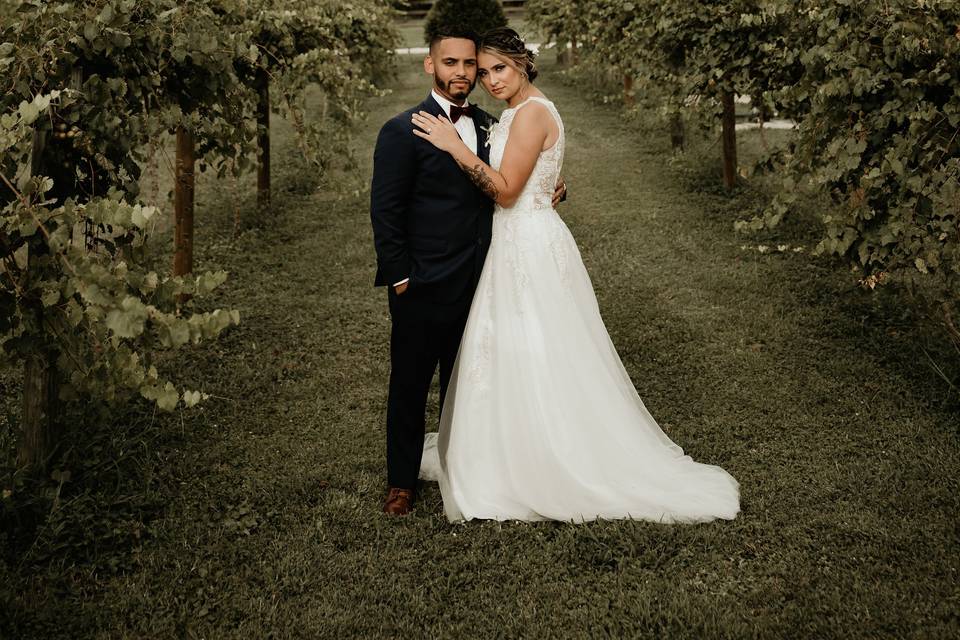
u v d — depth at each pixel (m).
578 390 2.76
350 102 5.60
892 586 2.29
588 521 2.70
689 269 5.31
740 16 5.30
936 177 2.95
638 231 6.18
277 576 2.43
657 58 6.64
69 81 2.70
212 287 2.06
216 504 2.83
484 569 2.47
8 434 3.05
